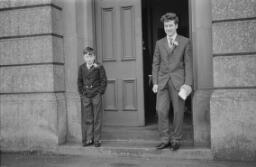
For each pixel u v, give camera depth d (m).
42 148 6.33
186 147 5.70
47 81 6.31
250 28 5.29
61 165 5.46
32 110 6.36
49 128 6.27
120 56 6.81
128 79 6.79
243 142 5.30
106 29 6.88
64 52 6.64
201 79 5.77
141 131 6.35
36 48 6.36
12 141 6.52
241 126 5.30
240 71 5.35
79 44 6.58
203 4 5.74
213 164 5.18
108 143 6.23
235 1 5.34
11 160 5.90
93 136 6.15
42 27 6.31
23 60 6.45
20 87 6.49
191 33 5.98
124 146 5.93
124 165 5.27
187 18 10.44
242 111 5.29
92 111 6.07
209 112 5.70
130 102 6.80
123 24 6.78
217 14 5.43
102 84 5.92
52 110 6.23
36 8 6.33
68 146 6.19
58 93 6.44
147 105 9.14
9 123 6.52
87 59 5.86
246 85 5.33
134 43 6.74
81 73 6.01
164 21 5.32
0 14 6.56
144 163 5.35
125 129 6.56
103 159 5.71
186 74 5.30
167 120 5.56
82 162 5.59
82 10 6.57
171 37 5.34
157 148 5.64
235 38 5.36
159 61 5.52
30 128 6.39
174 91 5.34
